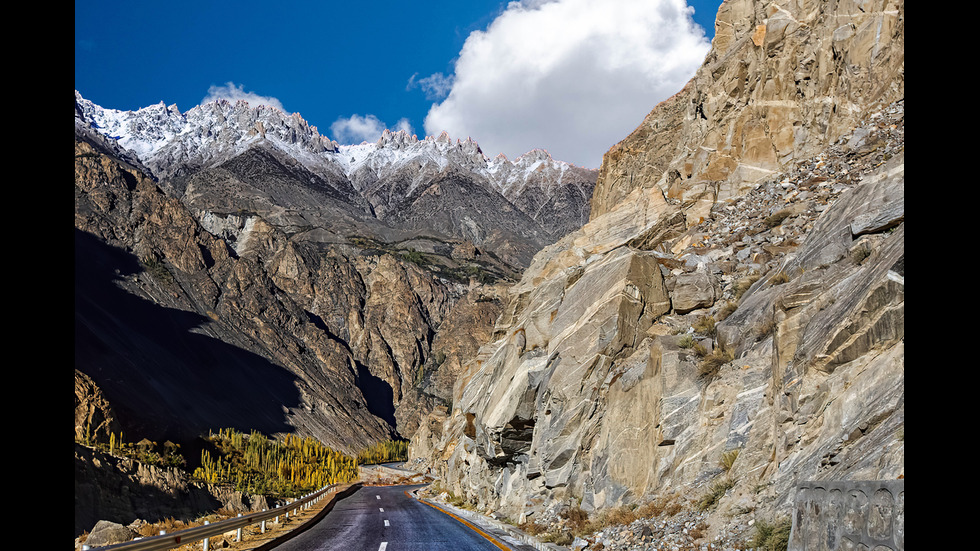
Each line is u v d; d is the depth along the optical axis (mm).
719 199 30188
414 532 23750
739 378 17562
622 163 47812
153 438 128250
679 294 23297
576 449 22234
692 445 17656
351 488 69312
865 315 12930
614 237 32312
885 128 24656
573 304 25859
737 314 19797
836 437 11977
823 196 24328
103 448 102688
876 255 14211
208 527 17297
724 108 32781
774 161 29500
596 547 16359
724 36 37312
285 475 136500
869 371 12164
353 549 18844
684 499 16188
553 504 22344
